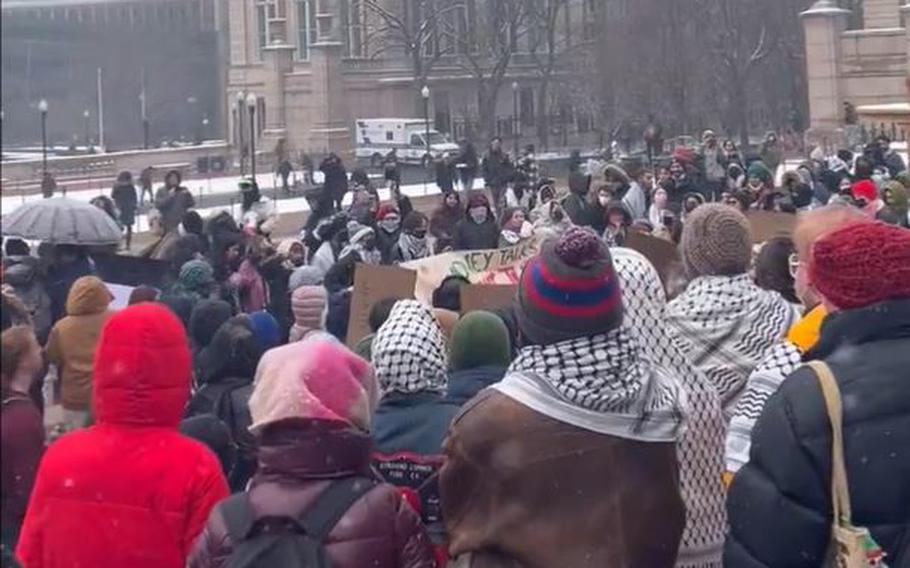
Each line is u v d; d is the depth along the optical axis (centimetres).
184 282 985
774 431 354
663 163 3559
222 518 371
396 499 374
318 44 4862
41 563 396
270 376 374
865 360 357
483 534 378
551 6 4941
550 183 2494
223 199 2892
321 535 364
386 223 1689
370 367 390
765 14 4831
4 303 481
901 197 1315
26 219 1098
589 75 4956
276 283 1344
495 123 5019
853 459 349
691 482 432
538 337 383
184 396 404
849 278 364
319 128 4853
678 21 4850
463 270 1148
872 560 341
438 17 4994
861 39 4384
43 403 610
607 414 378
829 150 3831
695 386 431
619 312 385
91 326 650
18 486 423
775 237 596
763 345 489
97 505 392
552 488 376
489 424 377
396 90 5072
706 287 499
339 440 371
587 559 376
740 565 359
